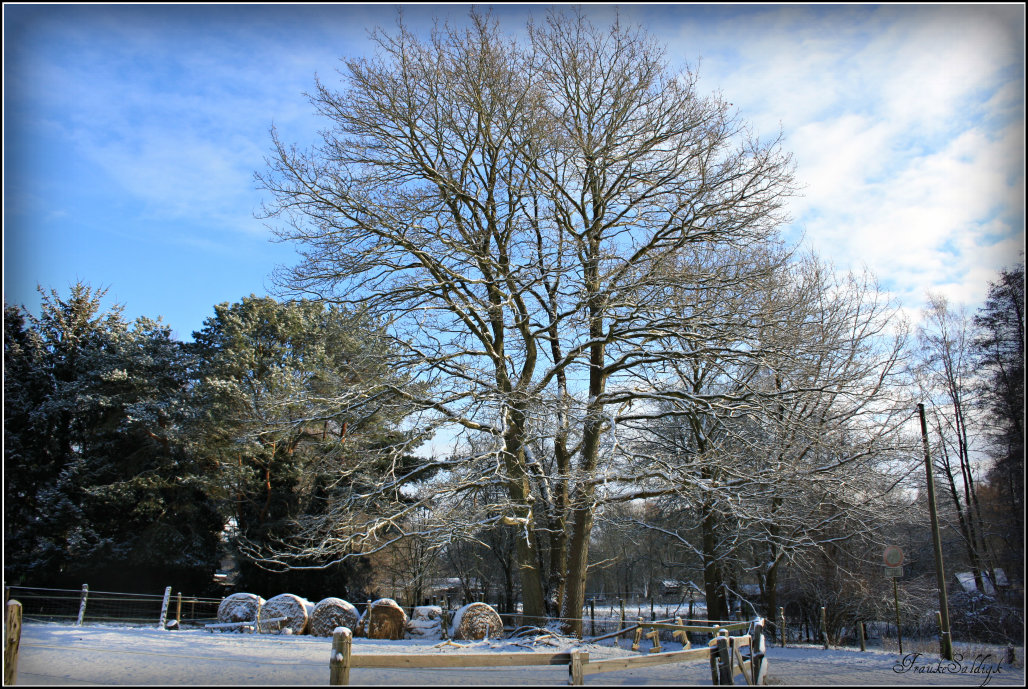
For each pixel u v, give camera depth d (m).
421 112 21.00
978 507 34.50
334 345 23.08
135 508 31.06
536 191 21.05
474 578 42.97
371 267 20.86
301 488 30.81
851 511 21.77
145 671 10.73
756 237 20.38
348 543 19.08
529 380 21.19
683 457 23.22
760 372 23.16
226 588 35.66
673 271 19.45
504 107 20.45
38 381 35.28
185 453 32.12
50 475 33.81
